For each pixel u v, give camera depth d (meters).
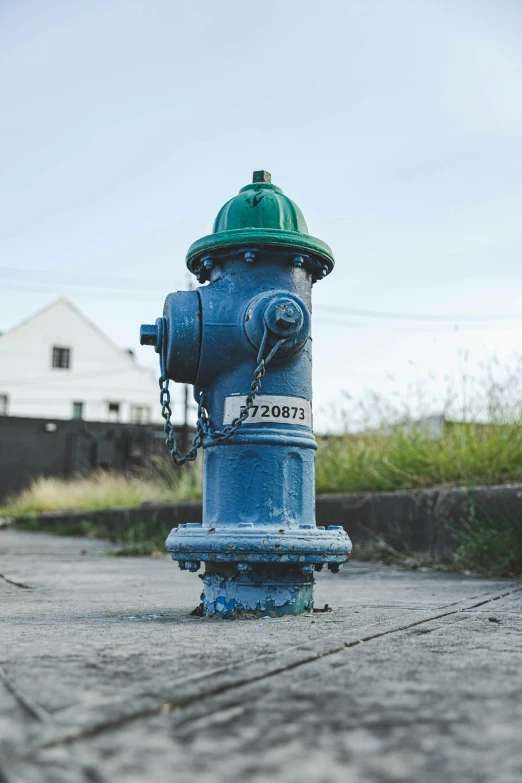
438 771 1.04
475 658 1.78
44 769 1.04
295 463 2.77
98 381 45.00
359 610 2.81
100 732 1.21
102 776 1.02
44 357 44.09
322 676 1.58
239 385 2.75
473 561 5.11
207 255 2.86
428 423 7.11
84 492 16.34
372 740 1.17
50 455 32.59
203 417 2.83
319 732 1.21
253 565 2.60
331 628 2.28
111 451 32.97
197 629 2.28
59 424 32.81
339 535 2.74
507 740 1.17
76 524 12.57
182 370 2.76
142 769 1.05
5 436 32.12
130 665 1.68
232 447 2.73
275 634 2.15
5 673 1.60
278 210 2.86
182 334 2.71
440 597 3.38
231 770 1.05
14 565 5.96
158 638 2.08
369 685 1.50
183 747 1.14
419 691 1.46
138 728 1.22
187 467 11.48
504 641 2.04
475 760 1.08
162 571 5.26
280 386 2.77
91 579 4.59
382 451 7.16
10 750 1.11
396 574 4.98
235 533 2.59
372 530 6.32
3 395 43.03
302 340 2.72
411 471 6.51
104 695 1.40
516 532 4.86
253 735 1.19
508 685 1.50
